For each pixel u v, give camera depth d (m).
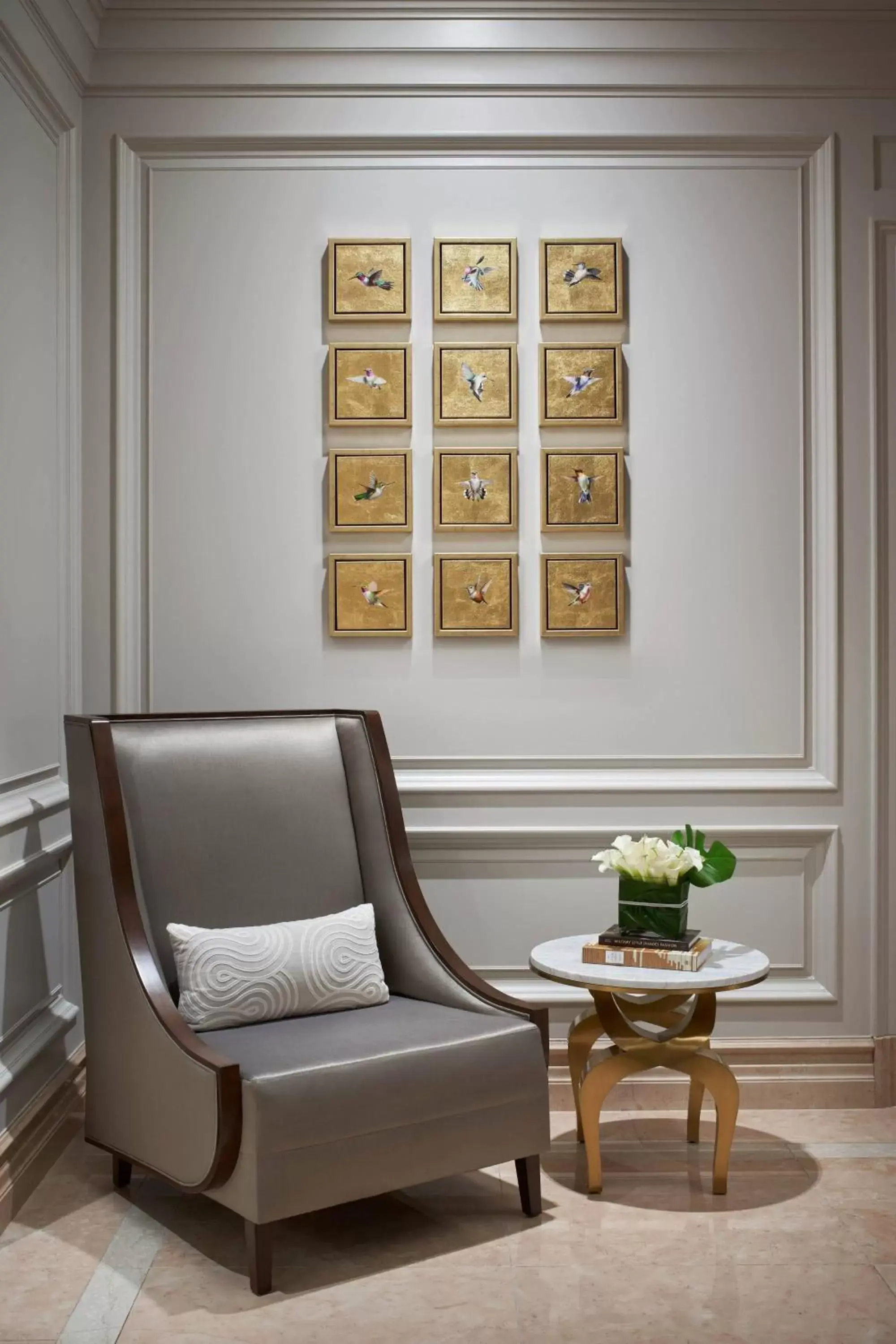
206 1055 2.11
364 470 3.08
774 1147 2.78
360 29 3.05
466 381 3.10
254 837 2.60
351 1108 2.12
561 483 3.10
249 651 3.10
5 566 2.51
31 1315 2.02
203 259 3.09
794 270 3.12
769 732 3.13
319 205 3.10
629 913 2.55
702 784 3.09
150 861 2.48
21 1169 2.45
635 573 3.12
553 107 3.09
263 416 3.10
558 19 3.06
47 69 2.75
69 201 2.97
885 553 3.11
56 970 2.83
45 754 2.78
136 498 3.09
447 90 3.07
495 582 3.09
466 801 3.10
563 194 3.11
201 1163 2.11
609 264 3.09
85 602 3.07
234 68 3.06
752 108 3.09
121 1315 2.02
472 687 3.12
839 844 3.10
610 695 3.12
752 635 3.13
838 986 3.10
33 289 2.71
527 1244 2.27
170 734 2.60
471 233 3.11
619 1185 2.55
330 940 2.50
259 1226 2.07
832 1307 2.04
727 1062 3.08
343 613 3.09
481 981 2.53
